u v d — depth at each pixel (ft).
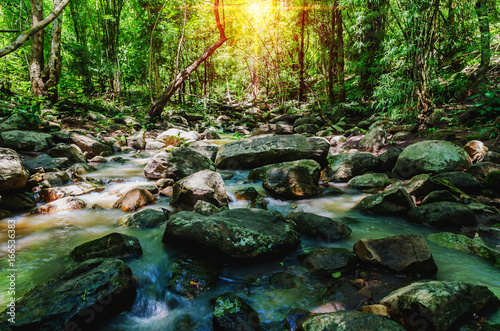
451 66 26.76
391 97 24.17
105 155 22.88
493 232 9.66
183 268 7.84
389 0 23.31
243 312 6.17
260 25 43.19
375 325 5.32
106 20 48.24
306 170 15.23
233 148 19.86
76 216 11.84
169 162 16.85
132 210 12.40
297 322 6.07
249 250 8.38
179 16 47.85
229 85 81.66
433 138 19.49
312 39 49.34
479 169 13.65
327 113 37.47
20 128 21.22
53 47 30.01
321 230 10.19
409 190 13.15
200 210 10.96
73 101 34.94
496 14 24.44
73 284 6.55
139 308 7.02
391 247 8.16
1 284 7.28
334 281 7.64
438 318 5.46
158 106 36.60
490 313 6.08
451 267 8.04
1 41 37.78
